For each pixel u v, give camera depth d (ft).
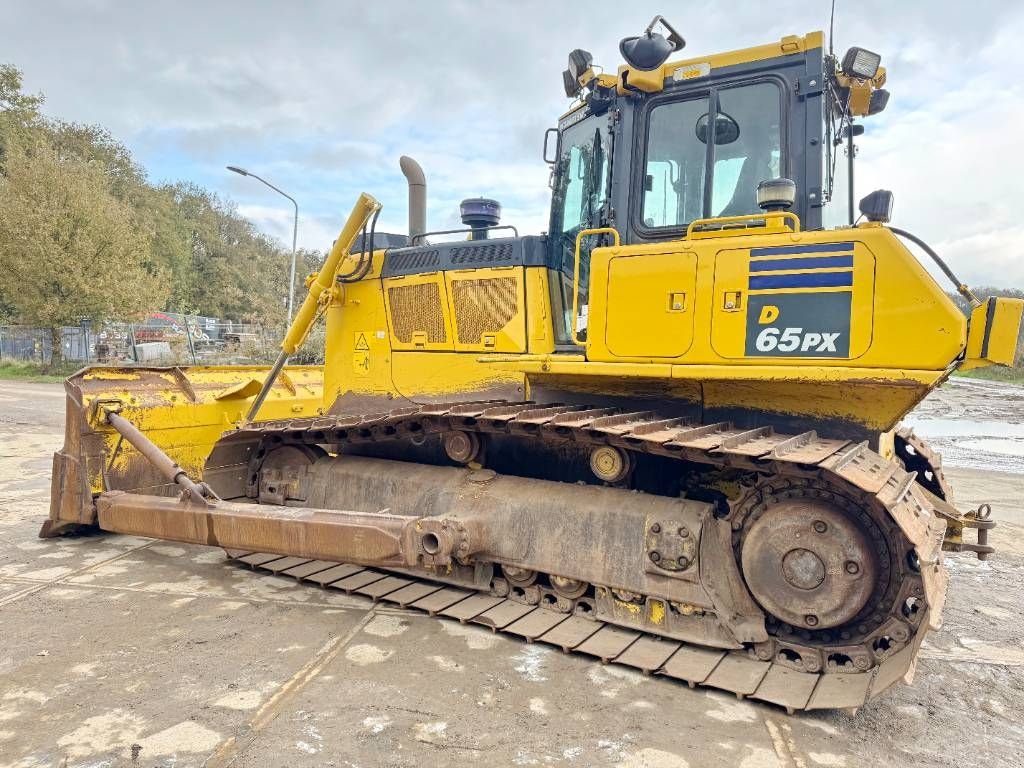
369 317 17.56
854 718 10.28
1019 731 10.05
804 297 11.03
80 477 17.48
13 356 101.45
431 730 9.71
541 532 13.33
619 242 13.46
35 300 83.05
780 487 11.51
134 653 12.01
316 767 8.79
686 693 10.89
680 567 11.89
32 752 9.05
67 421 17.85
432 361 16.52
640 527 12.37
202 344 97.14
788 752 9.34
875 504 10.49
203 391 20.34
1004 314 10.37
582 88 15.11
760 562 11.29
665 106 13.67
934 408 55.83
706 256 11.69
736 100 13.10
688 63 13.43
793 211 12.58
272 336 77.46
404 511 15.07
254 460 17.65
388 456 16.85
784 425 12.59
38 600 14.48
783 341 11.18
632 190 13.84
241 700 10.44
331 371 18.35
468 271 15.92
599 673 11.50
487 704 10.46
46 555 17.51
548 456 14.61
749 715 10.28
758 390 12.62
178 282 159.84
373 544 13.16
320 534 13.66
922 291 10.34
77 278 82.94
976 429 45.42
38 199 82.94
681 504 12.36
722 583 11.79
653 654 11.82
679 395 13.41
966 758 9.32
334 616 13.80
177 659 11.80
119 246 87.51
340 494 16.08
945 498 17.62
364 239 17.48
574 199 15.52
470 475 14.82
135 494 16.78
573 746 9.39
